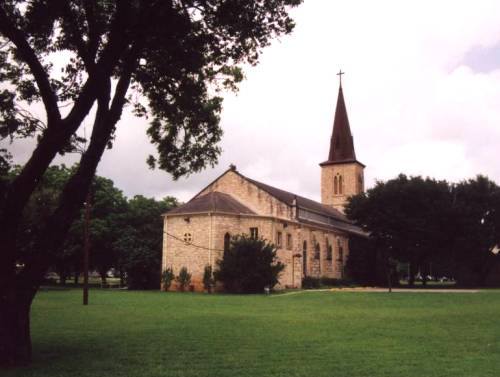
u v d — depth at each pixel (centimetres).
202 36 1561
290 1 1452
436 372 1110
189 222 5250
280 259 5562
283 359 1267
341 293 4603
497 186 6825
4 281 1227
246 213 5391
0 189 1294
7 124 1457
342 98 9269
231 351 1387
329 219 7412
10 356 1211
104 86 1353
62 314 2456
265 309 2819
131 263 5966
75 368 1170
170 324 2031
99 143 1377
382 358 1276
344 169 8950
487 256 6944
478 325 1998
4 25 1251
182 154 1908
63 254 5928
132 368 1167
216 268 5000
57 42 1477
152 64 1658
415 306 3027
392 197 6706
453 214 6406
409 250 6550
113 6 1488
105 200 6359
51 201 4322
